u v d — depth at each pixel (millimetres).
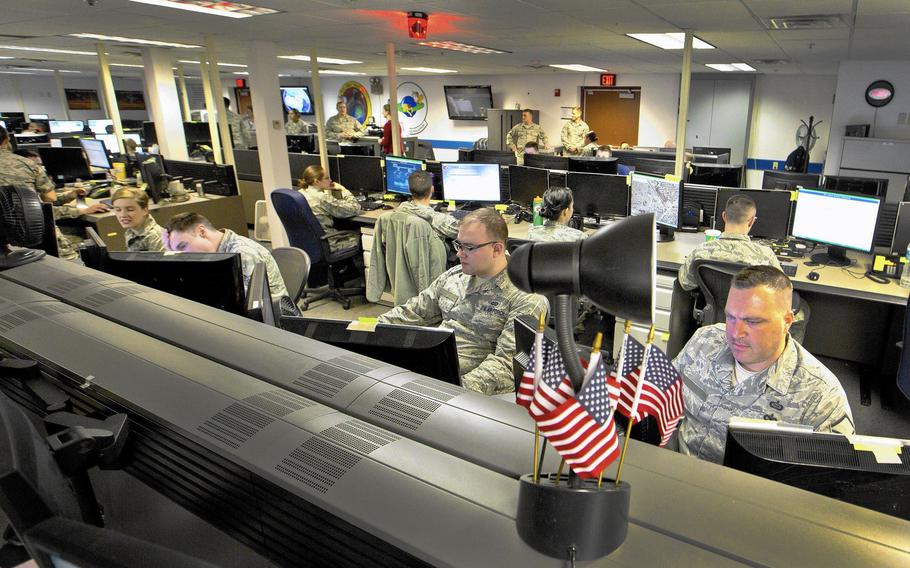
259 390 868
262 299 1449
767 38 5426
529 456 692
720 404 1581
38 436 642
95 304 1260
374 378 905
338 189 4820
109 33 5703
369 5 4004
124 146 7062
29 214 1545
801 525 588
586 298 559
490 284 2021
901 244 3182
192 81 15797
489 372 1718
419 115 14180
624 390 656
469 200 4883
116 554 481
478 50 7285
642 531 581
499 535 575
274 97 6168
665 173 5090
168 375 920
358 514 612
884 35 5043
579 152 8875
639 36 5645
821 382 1491
